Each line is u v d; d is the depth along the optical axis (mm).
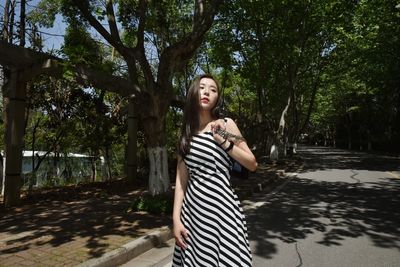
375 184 13555
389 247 6051
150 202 7738
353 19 21266
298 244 6184
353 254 5688
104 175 15805
